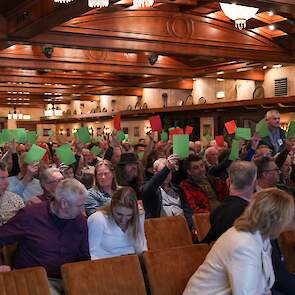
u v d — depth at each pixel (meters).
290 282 3.12
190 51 8.81
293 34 9.11
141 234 3.47
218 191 5.12
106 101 22.92
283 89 13.41
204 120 16.14
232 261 2.54
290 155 5.37
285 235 3.61
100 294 2.87
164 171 4.36
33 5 6.54
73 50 11.18
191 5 7.90
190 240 4.12
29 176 4.63
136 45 8.41
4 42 7.66
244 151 5.71
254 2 5.72
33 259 3.13
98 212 3.44
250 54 9.38
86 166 6.92
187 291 2.75
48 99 23.75
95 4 5.01
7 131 6.58
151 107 19.56
